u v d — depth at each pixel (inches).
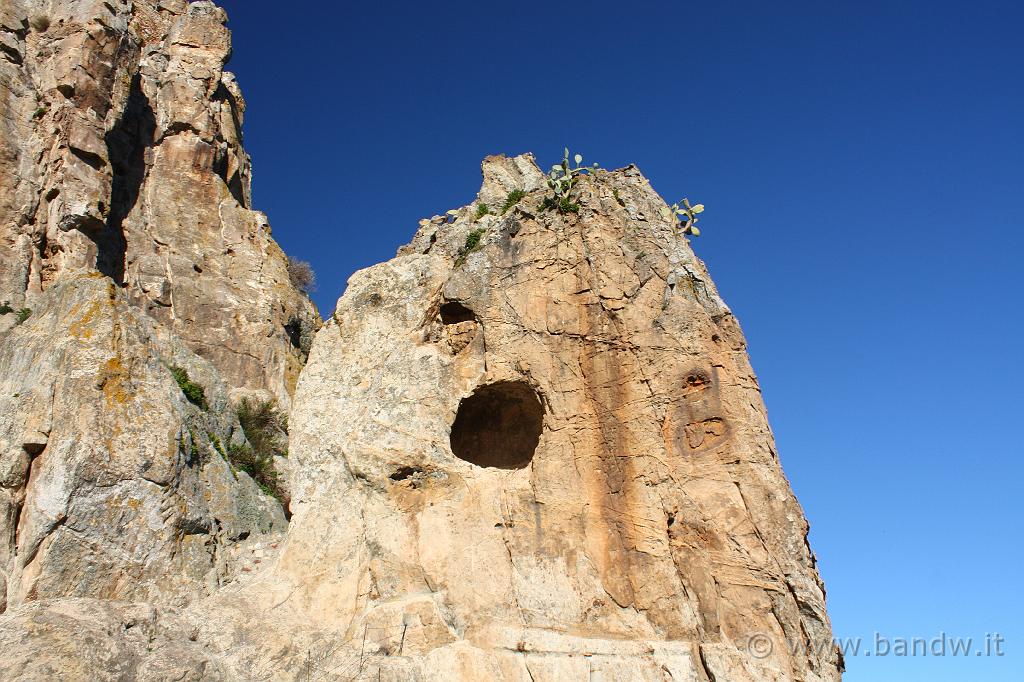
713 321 909.8
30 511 776.9
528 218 960.9
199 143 1512.1
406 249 1068.5
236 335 1405.0
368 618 791.7
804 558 820.6
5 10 1242.6
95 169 1206.3
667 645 783.7
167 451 850.8
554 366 897.5
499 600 810.8
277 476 1109.1
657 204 987.3
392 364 916.0
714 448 855.1
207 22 1628.9
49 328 915.4
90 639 700.0
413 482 861.2
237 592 809.5
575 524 846.5
